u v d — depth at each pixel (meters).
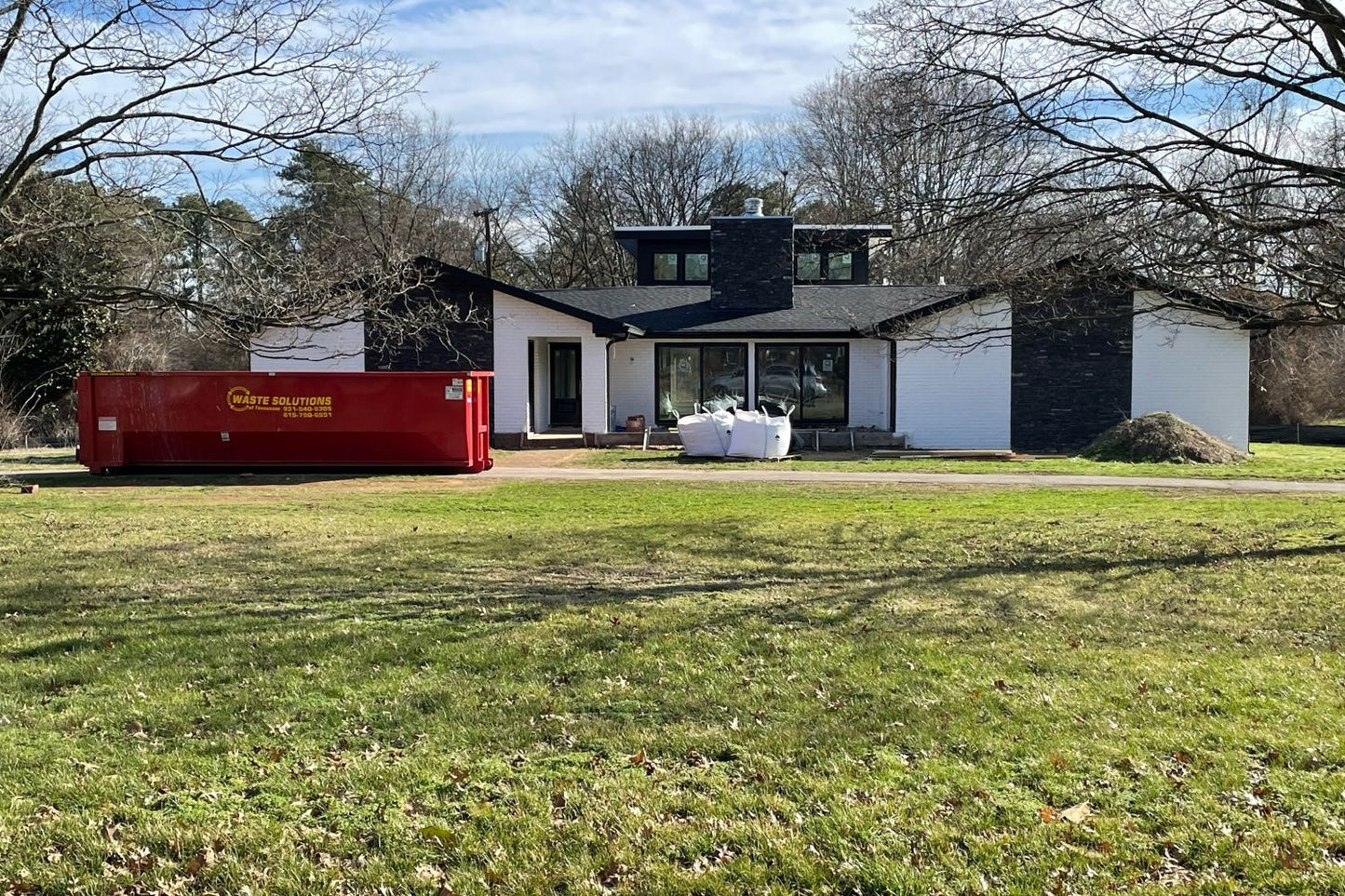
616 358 28.19
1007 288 10.48
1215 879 3.78
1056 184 9.89
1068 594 8.62
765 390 28.09
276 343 25.98
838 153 30.94
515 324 26.14
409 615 7.77
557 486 17.36
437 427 19.23
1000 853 3.97
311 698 5.81
